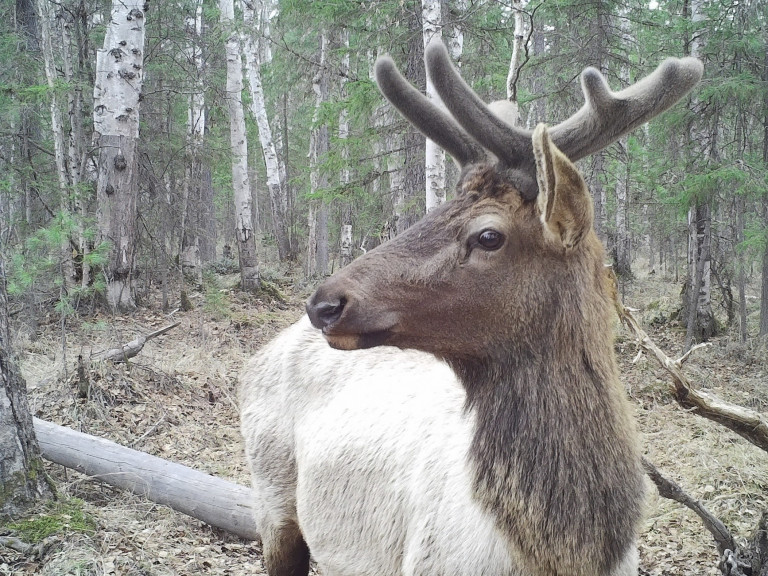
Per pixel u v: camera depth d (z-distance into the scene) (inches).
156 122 645.9
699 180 400.2
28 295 380.2
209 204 906.1
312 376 142.6
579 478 90.4
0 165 494.9
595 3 501.4
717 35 426.3
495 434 94.3
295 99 1102.4
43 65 508.1
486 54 476.7
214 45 722.2
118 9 470.0
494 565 92.7
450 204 98.2
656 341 477.4
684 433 277.4
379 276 94.8
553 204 85.7
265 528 153.6
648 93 97.0
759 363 407.8
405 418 117.6
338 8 447.8
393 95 103.3
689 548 186.4
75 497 194.1
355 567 121.4
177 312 493.0
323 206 816.3
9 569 150.6
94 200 522.3
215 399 316.2
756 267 698.2
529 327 94.3
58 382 281.9
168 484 205.6
